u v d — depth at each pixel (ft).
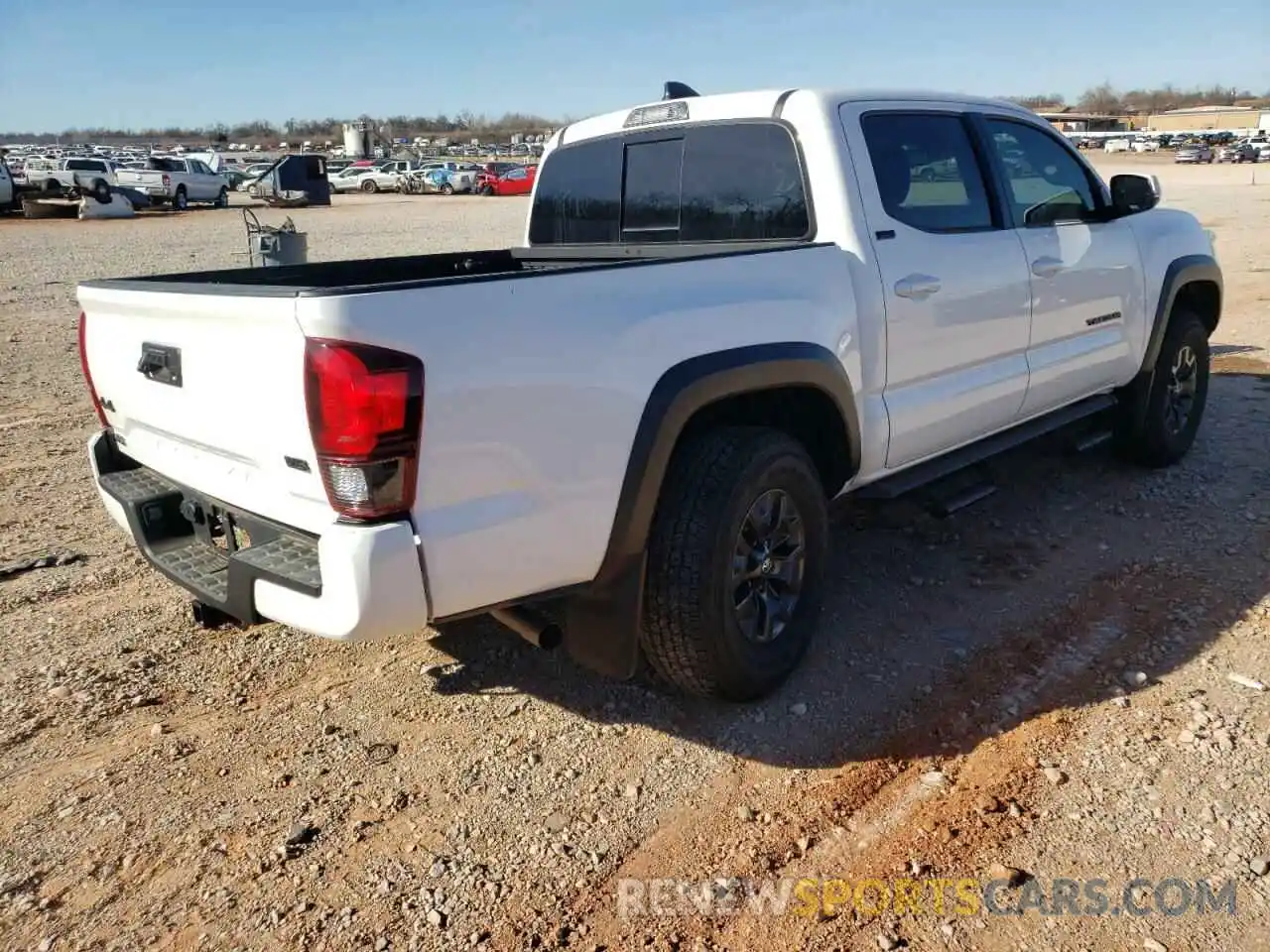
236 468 9.30
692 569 9.89
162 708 11.18
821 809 9.24
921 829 8.91
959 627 12.67
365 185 159.63
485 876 8.50
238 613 9.09
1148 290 16.74
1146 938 7.63
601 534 9.41
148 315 9.83
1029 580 13.91
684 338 9.77
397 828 9.12
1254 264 46.39
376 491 7.94
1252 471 18.04
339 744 10.46
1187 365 18.24
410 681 11.69
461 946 7.76
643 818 9.19
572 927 7.92
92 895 8.36
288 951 7.75
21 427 22.79
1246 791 9.23
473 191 151.64
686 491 9.98
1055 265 14.51
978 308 13.29
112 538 16.11
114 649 12.46
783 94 12.41
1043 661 11.70
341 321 7.64
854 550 15.15
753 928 7.87
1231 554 14.42
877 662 11.87
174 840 9.00
